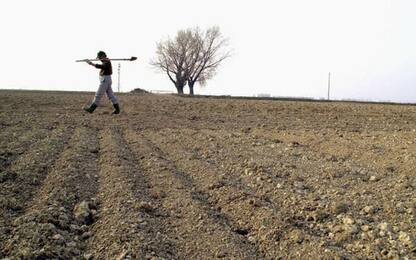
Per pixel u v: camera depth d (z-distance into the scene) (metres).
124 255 3.94
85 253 4.08
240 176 6.66
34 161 6.84
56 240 4.18
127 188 5.73
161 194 5.63
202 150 8.54
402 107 22.05
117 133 10.41
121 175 6.32
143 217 4.84
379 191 5.83
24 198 5.31
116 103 14.58
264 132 11.37
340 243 4.36
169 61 71.69
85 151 7.86
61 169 6.50
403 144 9.27
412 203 5.27
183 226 4.71
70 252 4.03
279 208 5.28
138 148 8.43
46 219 4.59
